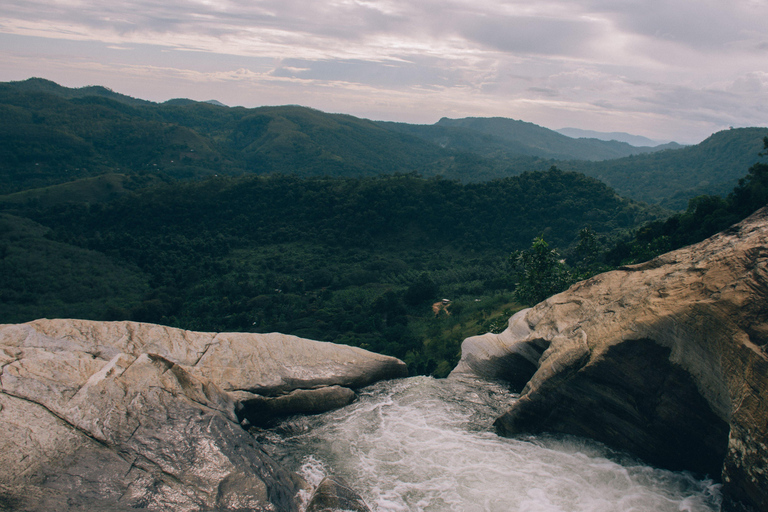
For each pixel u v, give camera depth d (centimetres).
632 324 1095
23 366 1001
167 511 781
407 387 1543
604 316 1233
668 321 1031
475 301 6712
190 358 1305
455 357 4231
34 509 727
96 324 1240
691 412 1012
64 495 765
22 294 8950
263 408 1298
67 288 9394
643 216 11588
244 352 1391
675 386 1026
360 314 7300
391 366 1662
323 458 1112
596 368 1125
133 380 1038
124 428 930
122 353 1124
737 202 3391
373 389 1530
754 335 896
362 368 1561
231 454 935
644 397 1075
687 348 1001
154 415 979
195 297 9456
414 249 12419
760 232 1059
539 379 1236
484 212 12862
